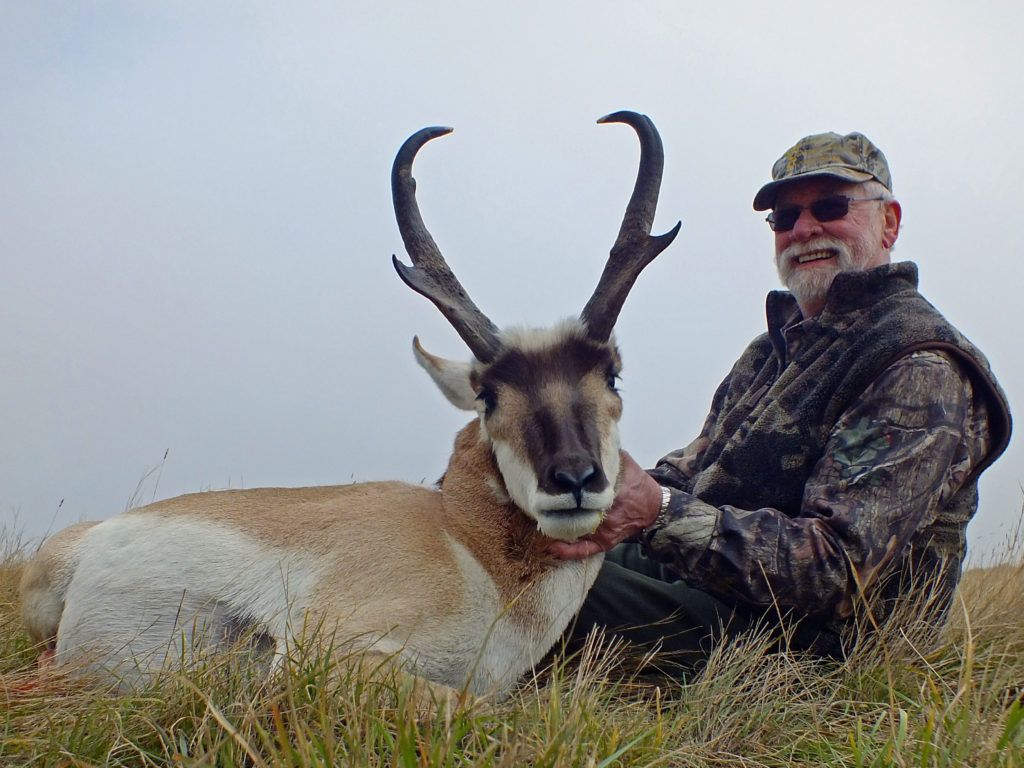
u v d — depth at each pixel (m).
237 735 1.02
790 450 1.59
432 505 1.55
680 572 1.48
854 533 1.41
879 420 1.48
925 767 1.05
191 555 1.52
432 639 1.40
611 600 1.58
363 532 1.50
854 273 1.61
